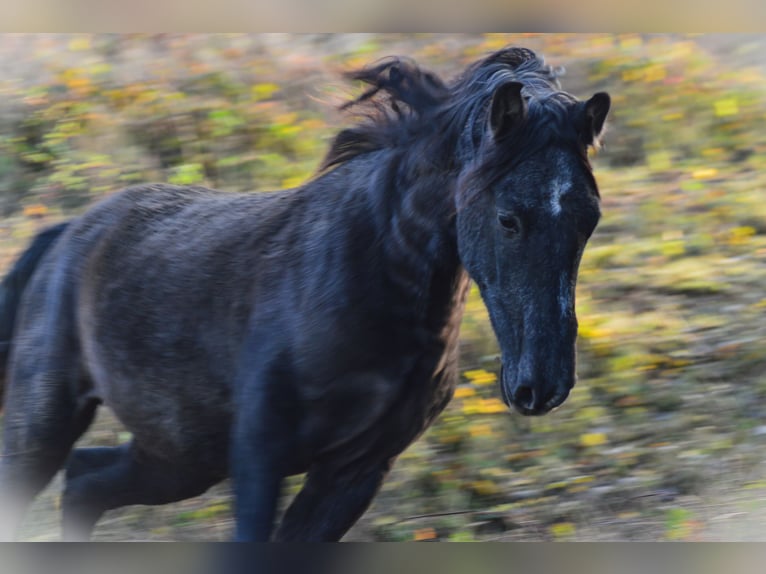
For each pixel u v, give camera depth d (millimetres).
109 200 10023
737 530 11273
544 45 19438
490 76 7520
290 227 8367
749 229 15938
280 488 8039
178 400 8766
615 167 17781
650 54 19406
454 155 7520
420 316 7840
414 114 7930
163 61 19203
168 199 9750
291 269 8078
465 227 7129
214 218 9070
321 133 17656
